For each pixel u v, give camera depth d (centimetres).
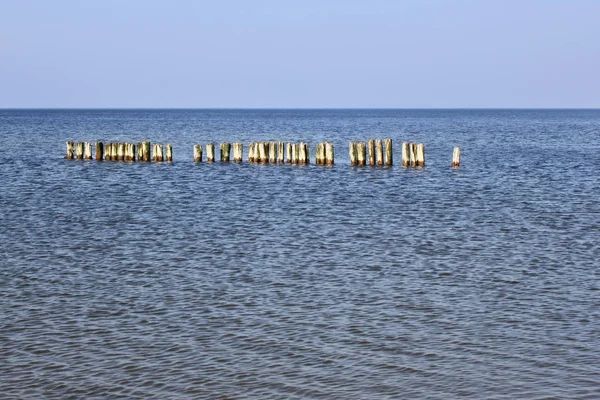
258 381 1351
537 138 9438
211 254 2373
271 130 11538
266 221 3031
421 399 1277
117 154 5509
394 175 4650
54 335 1584
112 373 1386
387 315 1716
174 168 5081
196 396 1291
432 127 13438
